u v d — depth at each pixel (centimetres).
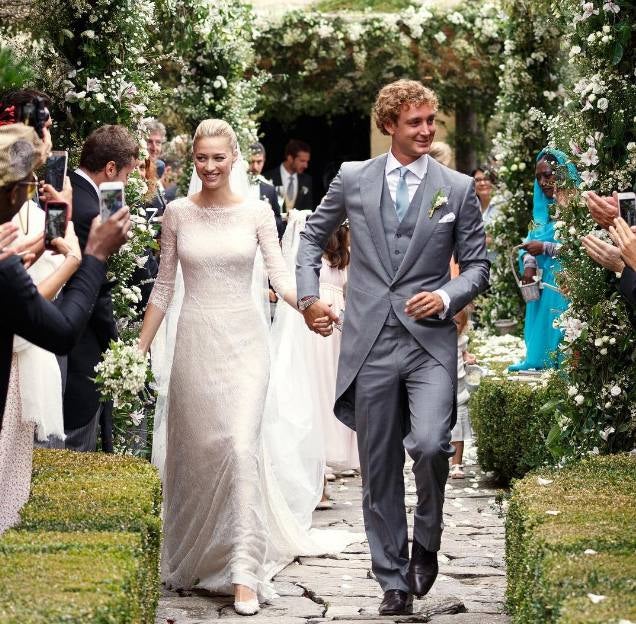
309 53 1588
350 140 2228
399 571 555
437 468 535
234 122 1211
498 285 1314
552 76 1270
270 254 605
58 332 373
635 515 440
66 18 712
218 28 1088
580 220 645
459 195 558
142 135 743
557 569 367
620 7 628
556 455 655
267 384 609
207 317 600
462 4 1576
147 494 472
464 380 975
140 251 723
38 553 386
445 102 1664
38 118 432
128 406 648
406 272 552
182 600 593
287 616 562
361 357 553
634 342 633
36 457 540
